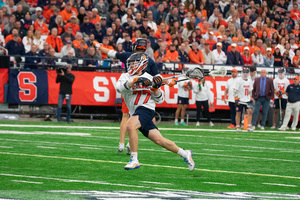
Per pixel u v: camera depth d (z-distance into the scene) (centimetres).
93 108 5591
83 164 2359
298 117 6031
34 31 5847
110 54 2155
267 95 5409
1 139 3359
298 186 1942
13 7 6184
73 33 5922
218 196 1620
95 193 1616
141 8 6706
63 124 5022
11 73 5328
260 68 6009
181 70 5706
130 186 1827
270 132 5016
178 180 2005
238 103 5094
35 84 5381
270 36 7306
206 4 7200
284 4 7875
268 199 1573
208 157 2775
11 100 5328
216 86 5800
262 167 2458
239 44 6694
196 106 5684
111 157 2630
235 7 7438
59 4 6272
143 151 2945
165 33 6294
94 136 3788
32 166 2261
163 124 5778
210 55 6100
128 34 5956
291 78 6053
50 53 5472
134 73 2025
